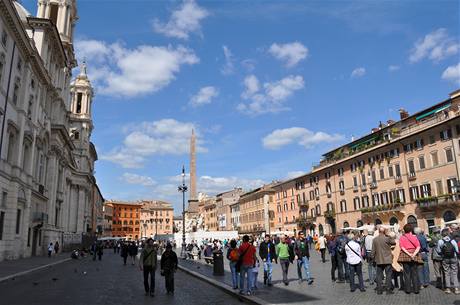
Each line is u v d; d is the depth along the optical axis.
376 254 12.35
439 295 11.64
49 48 46.56
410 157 51.56
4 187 31.98
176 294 14.55
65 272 24.97
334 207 67.31
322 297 12.09
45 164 47.31
